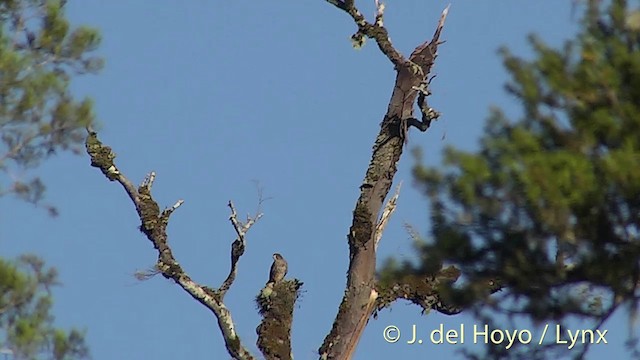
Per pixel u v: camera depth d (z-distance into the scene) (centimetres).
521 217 2283
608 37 2277
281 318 3038
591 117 2225
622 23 2273
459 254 2345
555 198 2189
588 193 2186
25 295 3045
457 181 2305
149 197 3084
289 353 3022
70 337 3027
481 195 2289
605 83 2231
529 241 2292
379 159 3056
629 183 2159
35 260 3084
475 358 2350
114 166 3125
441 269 2480
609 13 2286
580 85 2244
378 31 3025
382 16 3045
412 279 2844
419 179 2348
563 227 2211
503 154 2277
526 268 2298
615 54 2244
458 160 2314
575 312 2311
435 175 2348
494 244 2331
